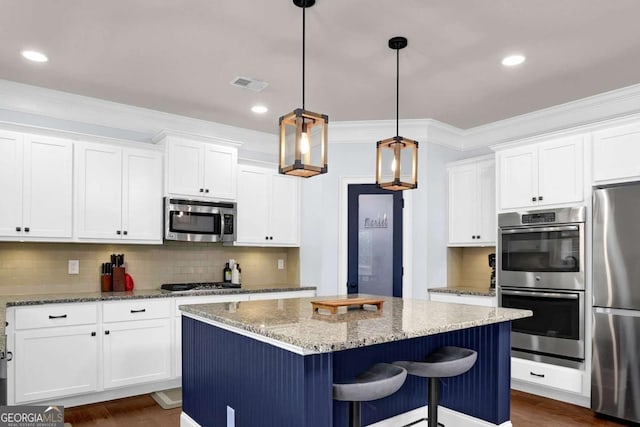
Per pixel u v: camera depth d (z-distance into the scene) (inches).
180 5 101.8
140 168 164.9
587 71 137.9
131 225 161.9
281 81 147.5
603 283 136.2
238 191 191.0
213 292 168.4
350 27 112.0
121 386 147.6
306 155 96.3
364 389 79.0
